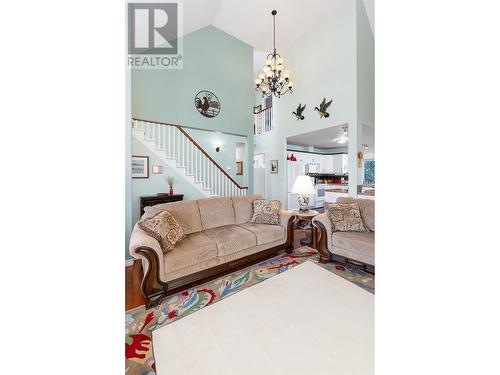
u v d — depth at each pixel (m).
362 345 1.35
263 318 1.61
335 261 2.70
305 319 1.59
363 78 4.28
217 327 1.53
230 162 6.29
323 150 8.12
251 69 5.58
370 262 2.32
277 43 5.43
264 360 1.25
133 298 2.00
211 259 2.31
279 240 2.97
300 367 1.21
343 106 4.27
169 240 2.15
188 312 1.76
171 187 4.17
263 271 2.47
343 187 6.52
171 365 1.24
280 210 3.25
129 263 2.73
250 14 4.59
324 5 4.34
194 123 4.73
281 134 5.86
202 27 4.75
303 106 5.10
